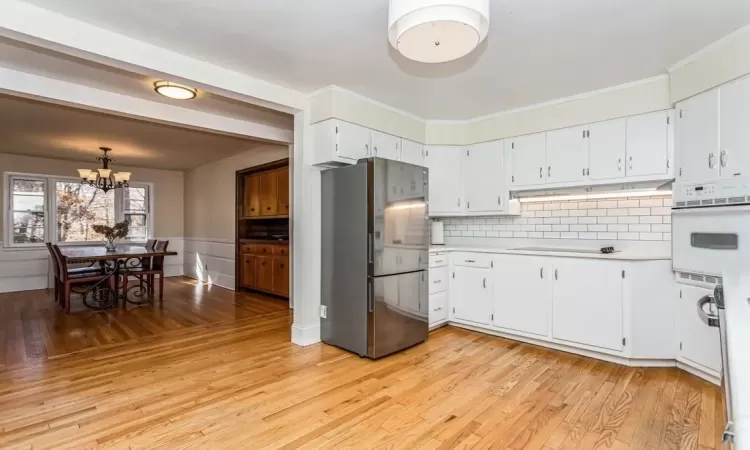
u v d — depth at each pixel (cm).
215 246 719
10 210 644
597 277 306
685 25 226
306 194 350
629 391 250
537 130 368
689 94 269
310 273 353
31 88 302
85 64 284
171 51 263
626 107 315
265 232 666
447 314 406
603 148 328
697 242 259
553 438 197
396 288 329
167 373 282
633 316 290
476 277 385
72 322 430
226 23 227
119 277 600
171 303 540
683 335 279
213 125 414
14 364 299
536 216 401
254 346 346
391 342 323
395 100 362
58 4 208
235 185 657
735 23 224
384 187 320
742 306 93
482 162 410
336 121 330
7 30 205
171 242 828
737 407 79
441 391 251
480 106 378
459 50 180
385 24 228
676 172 285
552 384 262
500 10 208
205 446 189
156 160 710
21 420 213
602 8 207
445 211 425
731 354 86
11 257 643
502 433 201
